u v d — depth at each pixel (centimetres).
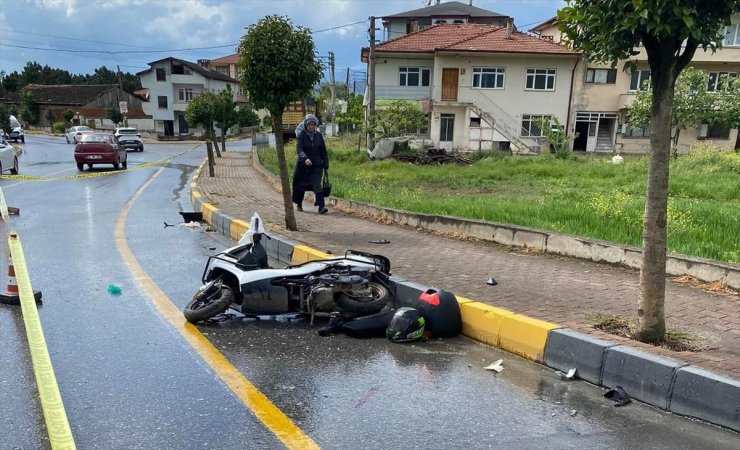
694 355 407
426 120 3456
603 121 3775
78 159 2261
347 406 374
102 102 7600
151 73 6688
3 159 1983
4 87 9406
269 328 532
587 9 420
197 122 3153
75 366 427
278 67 877
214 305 532
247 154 3544
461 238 902
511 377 429
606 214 961
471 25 4012
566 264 723
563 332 447
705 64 3594
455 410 372
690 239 777
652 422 358
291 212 962
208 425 344
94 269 728
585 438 337
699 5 387
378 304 547
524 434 341
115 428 337
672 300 557
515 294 580
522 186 1753
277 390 396
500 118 3647
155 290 638
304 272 557
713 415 354
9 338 481
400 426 348
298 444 324
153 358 446
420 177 2025
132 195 1558
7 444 318
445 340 513
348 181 1825
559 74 3603
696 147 2773
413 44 3722
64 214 1197
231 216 1062
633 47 425
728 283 594
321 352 473
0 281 658
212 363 440
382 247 827
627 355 399
